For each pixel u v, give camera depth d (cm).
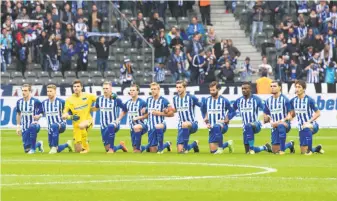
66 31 11094
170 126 9794
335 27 11719
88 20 11225
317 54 11256
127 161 5578
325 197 3603
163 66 10944
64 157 5981
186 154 6334
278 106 6406
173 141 8050
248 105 6425
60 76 10862
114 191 3816
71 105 6500
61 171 4819
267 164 5316
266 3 11900
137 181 4238
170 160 5669
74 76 10900
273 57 11481
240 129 9606
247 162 5488
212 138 6450
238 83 9806
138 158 5869
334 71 11156
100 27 11256
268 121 6412
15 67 10850
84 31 11156
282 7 11988
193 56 10925
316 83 9888
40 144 6594
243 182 4184
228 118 6469
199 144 7681
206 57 10912
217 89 6456
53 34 11044
